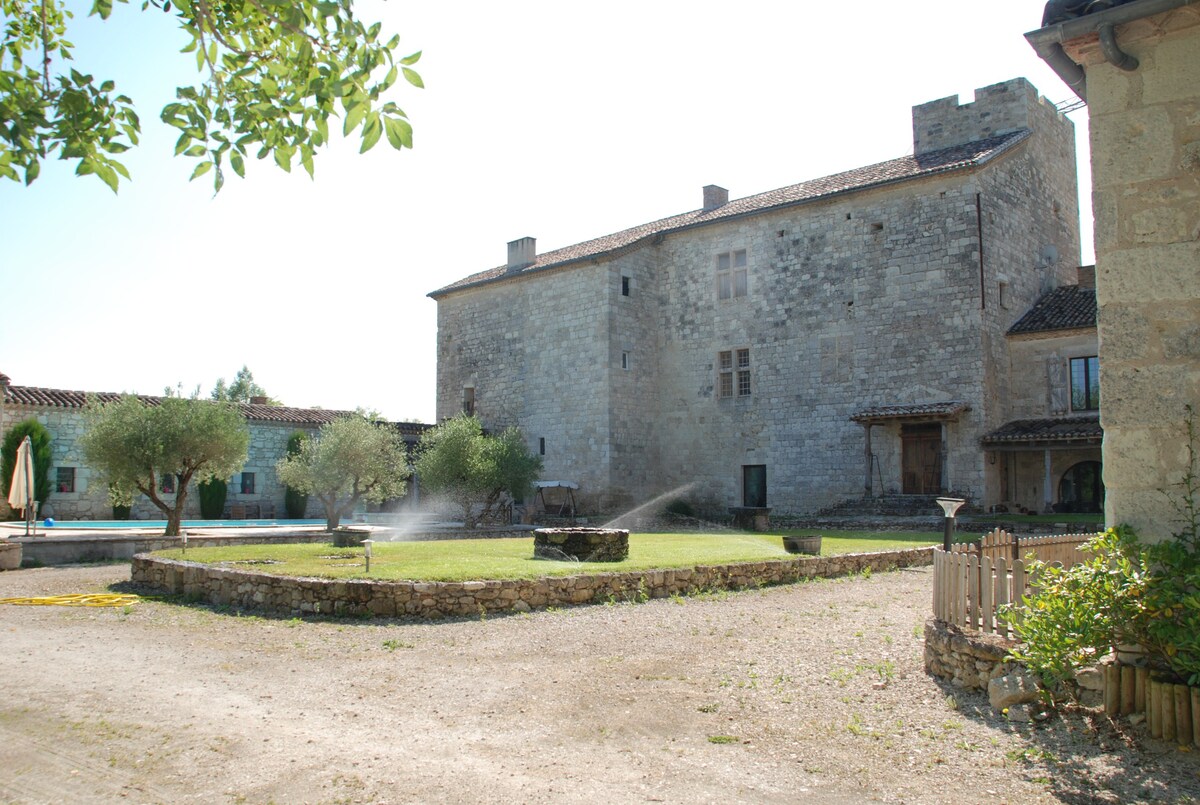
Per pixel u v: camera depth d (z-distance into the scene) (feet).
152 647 32.27
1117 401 21.99
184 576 46.52
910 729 21.71
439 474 96.17
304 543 67.77
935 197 90.12
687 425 111.04
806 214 100.63
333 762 19.36
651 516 107.34
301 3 16.87
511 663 29.25
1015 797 17.54
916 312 90.79
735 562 48.29
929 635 26.89
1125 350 22.00
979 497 85.10
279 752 19.99
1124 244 22.24
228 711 23.39
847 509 92.84
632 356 112.16
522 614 38.55
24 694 25.17
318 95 17.08
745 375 106.63
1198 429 20.99
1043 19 23.08
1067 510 85.71
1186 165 21.66
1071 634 20.63
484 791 17.72
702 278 111.04
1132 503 21.59
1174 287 21.56
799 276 100.89
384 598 37.86
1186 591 19.72
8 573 57.06
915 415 87.45
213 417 75.31
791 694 25.00
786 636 33.58
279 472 94.22
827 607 40.98
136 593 47.70
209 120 18.08
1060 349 87.86
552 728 22.03
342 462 88.63
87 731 21.52
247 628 36.17
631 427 111.14
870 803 17.34
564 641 32.89
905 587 48.49
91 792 17.66
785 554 54.49
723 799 17.47
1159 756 18.81
